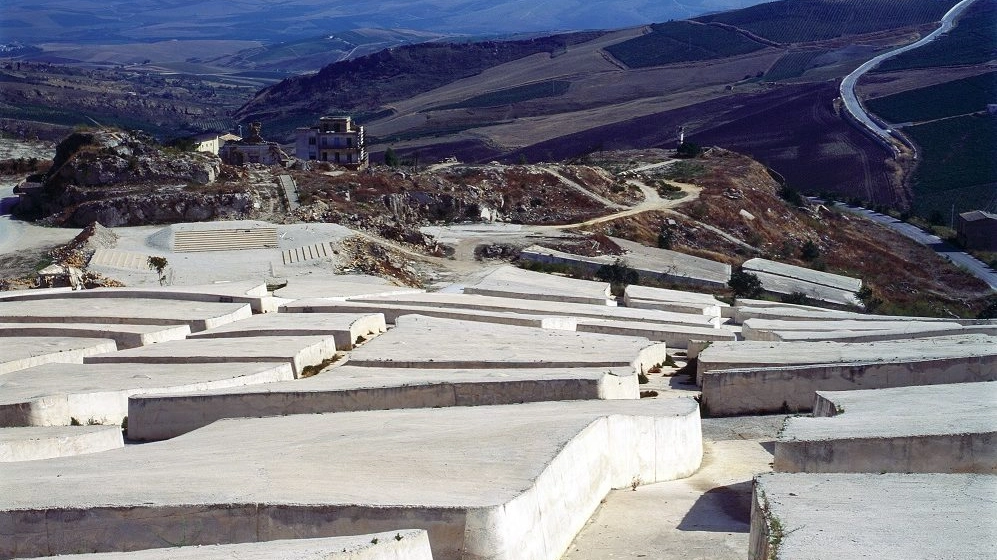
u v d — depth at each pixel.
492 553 15.36
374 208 87.88
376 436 21.38
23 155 110.50
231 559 14.20
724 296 77.25
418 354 33.22
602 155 145.62
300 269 70.44
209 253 74.12
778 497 16.45
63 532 17.41
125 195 82.44
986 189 136.25
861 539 14.34
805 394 29.50
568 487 18.59
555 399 26.91
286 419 25.17
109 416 28.88
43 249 72.62
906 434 19.19
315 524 16.25
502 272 63.88
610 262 82.50
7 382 30.44
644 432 22.61
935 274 98.38
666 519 19.55
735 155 138.12
